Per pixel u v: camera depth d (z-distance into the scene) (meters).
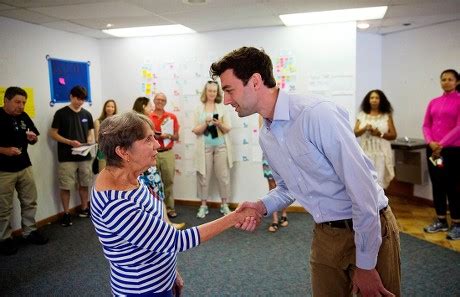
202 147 4.44
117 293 1.27
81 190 4.45
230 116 4.63
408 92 5.06
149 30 4.56
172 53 4.87
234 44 4.61
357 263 1.19
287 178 1.41
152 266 1.25
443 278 2.77
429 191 4.77
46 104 4.27
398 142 4.66
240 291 2.65
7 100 3.33
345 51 4.29
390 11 3.78
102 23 4.11
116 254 1.22
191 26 4.33
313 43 4.36
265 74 1.29
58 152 4.17
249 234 3.80
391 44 5.28
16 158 3.43
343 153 1.13
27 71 4.01
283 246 3.48
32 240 3.63
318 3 3.34
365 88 5.41
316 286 1.50
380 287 1.19
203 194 4.54
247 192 4.76
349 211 1.33
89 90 4.98
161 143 4.36
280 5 3.39
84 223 4.28
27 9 3.41
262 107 1.32
